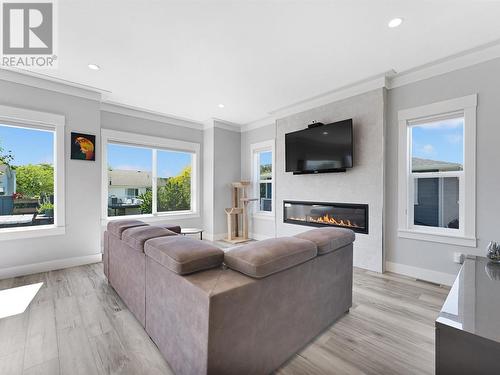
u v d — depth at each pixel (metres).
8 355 1.54
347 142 3.27
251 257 1.30
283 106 4.15
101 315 2.01
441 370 1.00
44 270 3.07
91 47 2.40
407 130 2.98
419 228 2.96
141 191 4.57
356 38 2.26
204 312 1.09
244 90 3.47
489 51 2.41
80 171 3.35
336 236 1.89
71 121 3.29
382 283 2.73
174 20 2.00
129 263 1.99
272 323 1.37
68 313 2.04
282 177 4.36
